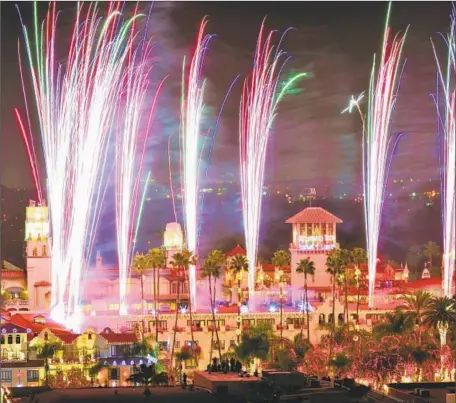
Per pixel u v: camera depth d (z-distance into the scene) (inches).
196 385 6574.8
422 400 6274.6
